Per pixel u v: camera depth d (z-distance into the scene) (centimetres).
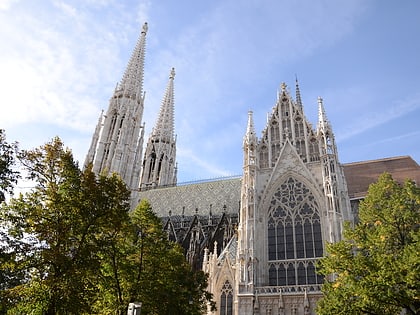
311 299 5106
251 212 6084
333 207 5659
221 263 6084
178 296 3741
